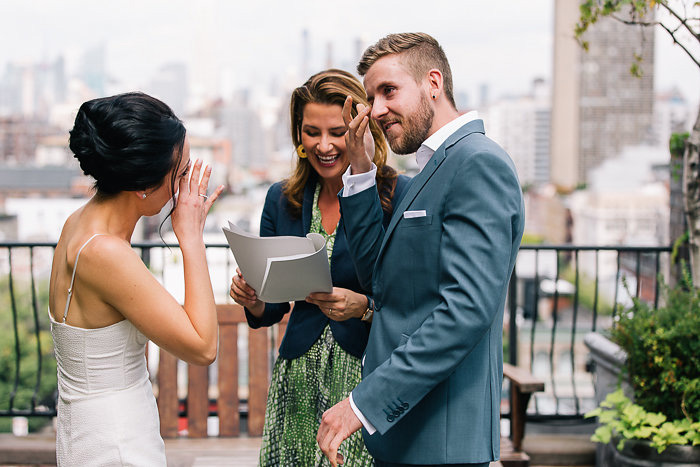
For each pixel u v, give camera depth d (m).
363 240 1.65
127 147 1.33
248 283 1.68
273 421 1.89
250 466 2.69
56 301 1.42
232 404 3.06
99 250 1.34
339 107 1.77
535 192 92.31
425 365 1.34
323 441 1.40
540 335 34.66
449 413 1.43
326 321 1.83
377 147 1.86
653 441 2.41
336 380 1.80
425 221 1.43
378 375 1.38
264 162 146.12
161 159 1.36
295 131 1.89
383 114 1.48
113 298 1.35
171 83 186.50
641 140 92.94
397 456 1.47
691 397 2.41
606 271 66.69
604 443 2.76
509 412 3.10
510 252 1.38
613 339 2.71
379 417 1.37
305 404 1.85
